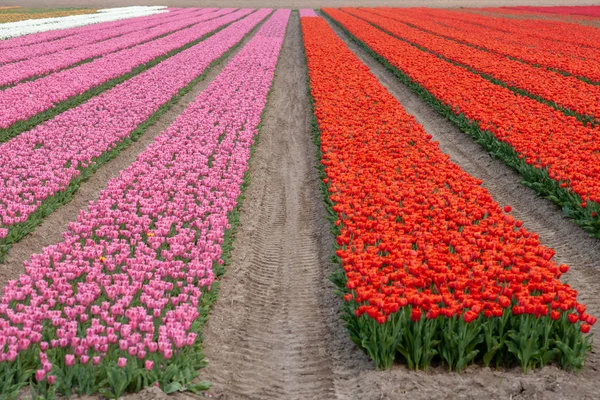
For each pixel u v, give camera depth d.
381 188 12.15
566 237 12.27
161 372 7.05
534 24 58.09
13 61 32.91
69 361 6.68
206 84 28.25
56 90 23.89
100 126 19.31
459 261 8.54
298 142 20.25
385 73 32.34
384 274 8.42
